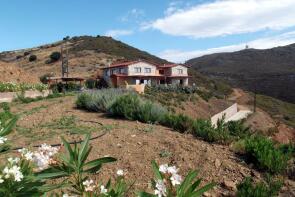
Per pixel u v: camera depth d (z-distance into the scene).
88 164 3.02
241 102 101.94
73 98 23.23
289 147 9.95
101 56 123.19
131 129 12.20
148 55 143.88
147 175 8.45
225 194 7.74
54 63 121.88
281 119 90.06
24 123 14.41
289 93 165.50
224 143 10.62
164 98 51.16
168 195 2.65
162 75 77.69
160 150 9.88
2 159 6.17
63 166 3.00
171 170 2.68
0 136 3.27
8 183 2.69
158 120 13.52
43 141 11.17
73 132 12.01
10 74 47.91
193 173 2.75
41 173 2.95
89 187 3.14
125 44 150.12
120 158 9.34
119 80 71.12
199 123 11.85
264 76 193.50
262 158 8.88
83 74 96.88
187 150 9.82
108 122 13.84
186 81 80.94
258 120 47.41
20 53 156.62
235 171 8.69
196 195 2.66
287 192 7.94
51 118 15.48
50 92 38.84
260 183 7.73
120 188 3.32
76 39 153.75
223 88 110.75
